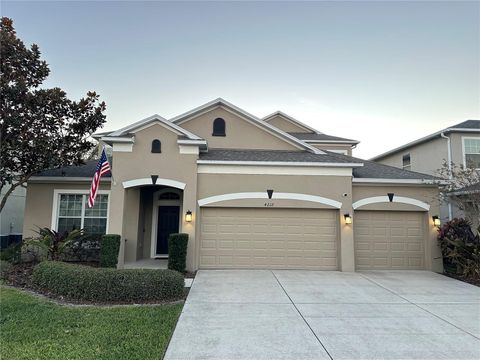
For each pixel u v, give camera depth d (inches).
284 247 485.1
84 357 184.4
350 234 481.4
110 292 302.0
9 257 480.7
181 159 485.4
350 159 528.7
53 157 478.6
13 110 450.6
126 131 484.4
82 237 488.1
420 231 510.9
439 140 696.4
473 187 476.7
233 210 490.3
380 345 212.4
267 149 599.8
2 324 236.7
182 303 302.4
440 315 277.9
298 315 271.9
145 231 584.7
